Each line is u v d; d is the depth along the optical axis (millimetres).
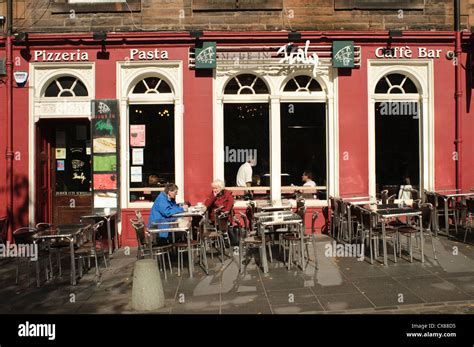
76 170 10328
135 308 5824
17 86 9859
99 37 9719
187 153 9906
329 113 10078
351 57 9859
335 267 7414
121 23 9969
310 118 10219
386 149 10234
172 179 10070
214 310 5695
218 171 9969
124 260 8633
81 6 9945
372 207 8117
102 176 9711
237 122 10164
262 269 7441
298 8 10047
